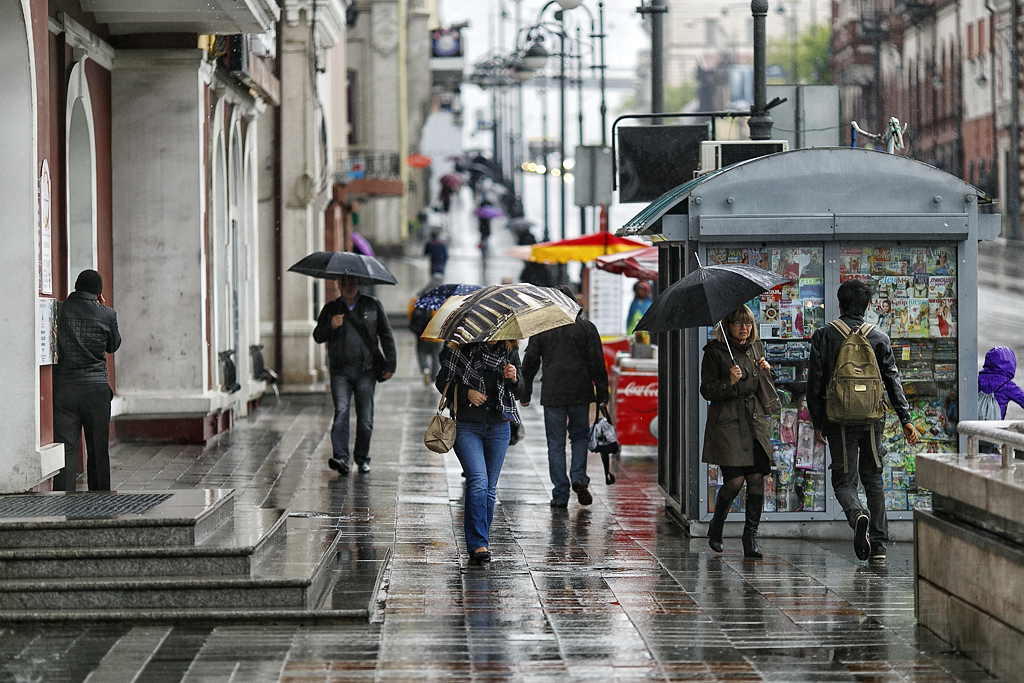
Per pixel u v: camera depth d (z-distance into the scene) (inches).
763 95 1033.5
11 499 698.2
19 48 775.7
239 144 1565.0
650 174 1311.5
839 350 753.0
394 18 4005.9
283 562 641.6
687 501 825.5
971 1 4104.3
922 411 831.1
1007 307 2770.7
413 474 1080.2
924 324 827.4
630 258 1470.2
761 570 723.4
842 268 824.9
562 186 2379.4
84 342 839.1
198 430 1253.1
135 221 1231.5
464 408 736.3
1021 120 3659.0
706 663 530.0
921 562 595.8
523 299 719.1
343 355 1083.3
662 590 668.1
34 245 780.6
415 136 4904.0
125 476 1043.3
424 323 2020.2
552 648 549.3
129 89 1221.7
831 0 5408.5
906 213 814.5
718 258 821.9
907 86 4808.1
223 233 1446.9
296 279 1990.7
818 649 553.9
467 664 522.6
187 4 1109.7
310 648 542.6
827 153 813.9
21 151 778.2
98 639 554.9
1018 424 569.3
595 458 1234.6
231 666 514.3
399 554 752.3
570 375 935.7
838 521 829.8
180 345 1239.5
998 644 510.9
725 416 750.5
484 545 733.3
